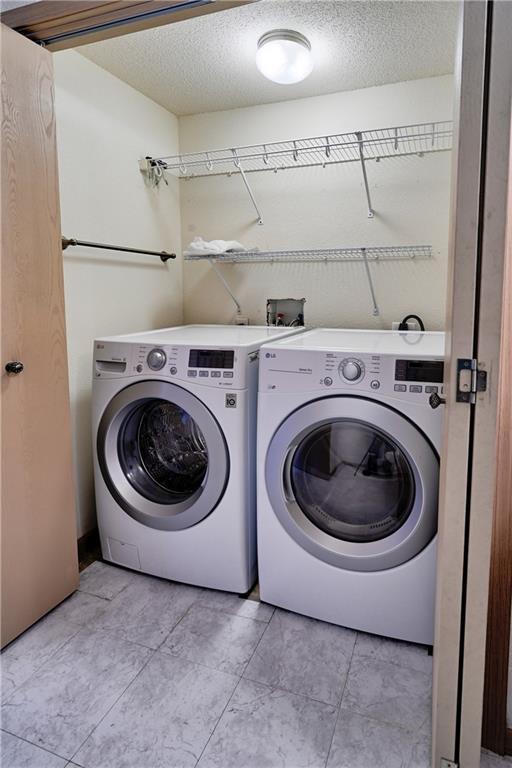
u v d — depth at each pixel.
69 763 1.23
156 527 1.95
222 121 2.71
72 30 1.53
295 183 2.62
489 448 0.94
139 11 1.43
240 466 1.77
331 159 2.52
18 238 1.57
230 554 1.85
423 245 2.38
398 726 1.34
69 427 1.84
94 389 1.99
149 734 1.31
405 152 2.38
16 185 1.54
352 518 1.72
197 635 1.69
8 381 1.57
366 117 2.43
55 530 1.80
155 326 2.71
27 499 1.67
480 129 0.86
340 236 2.56
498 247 0.88
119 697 1.43
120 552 2.06
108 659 1.58
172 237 2.83
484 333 0.91
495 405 0.92
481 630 1.01
